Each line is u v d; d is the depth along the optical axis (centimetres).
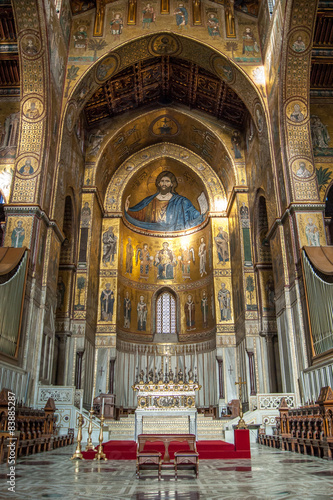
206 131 2556
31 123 1694
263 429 1572
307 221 1580
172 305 2922
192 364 2681
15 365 1359
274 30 1778
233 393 2317
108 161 2611
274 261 1833
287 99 1708
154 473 786
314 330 1398
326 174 1856
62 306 2106
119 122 2525
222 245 2631
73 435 1520
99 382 2288
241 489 596
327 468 794
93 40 2038
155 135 2770
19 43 1622
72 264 2164
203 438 1677
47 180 1711
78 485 631
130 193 2906
